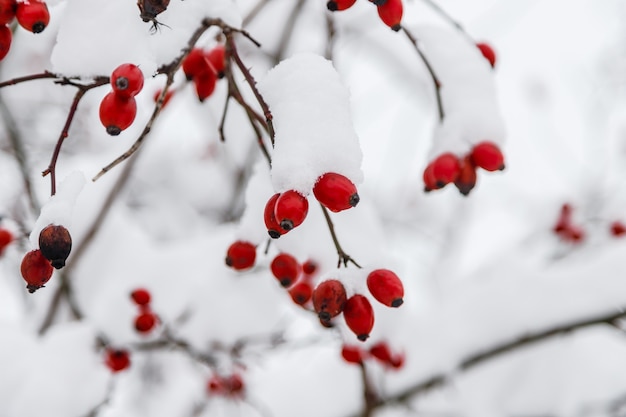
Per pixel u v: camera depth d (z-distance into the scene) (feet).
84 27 4.61
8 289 12.00
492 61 6.75
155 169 17.69
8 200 11.05
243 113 12.71
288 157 4.18
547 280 10.11
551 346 11.46
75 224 10.75
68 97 13.08
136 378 12.75
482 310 10.16
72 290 10.82
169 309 9.82
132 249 11.18
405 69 12.15
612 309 9.35
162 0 4.21
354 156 4.29
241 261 5.97
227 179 16.37
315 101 4.40
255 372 11.88
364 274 5.21
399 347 7.73
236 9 5.15
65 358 8.29
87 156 13.44
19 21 4.67
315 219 6.39
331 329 6.99
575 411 10.84
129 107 4.38
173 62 4.79
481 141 5.85
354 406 10.41
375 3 4.95
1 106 10.62
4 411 7.75
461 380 11.40
